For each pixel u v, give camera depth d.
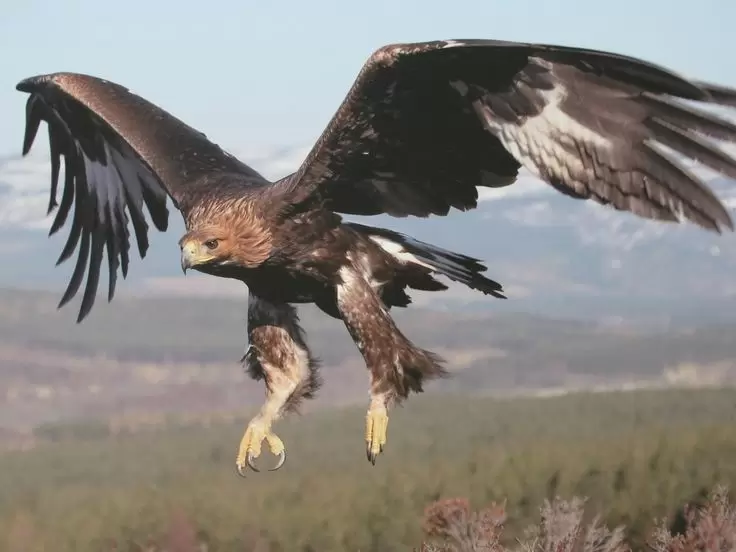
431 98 7.90
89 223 10.13
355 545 16.56
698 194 6.80
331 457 43.38
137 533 17.80
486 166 8.33
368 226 8.77
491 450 23.52
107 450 53.38
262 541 16.78
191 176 8.98
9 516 20.42
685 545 12.10
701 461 17.05
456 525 11.84
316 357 8.84
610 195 7.04
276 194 8.47
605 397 60.06
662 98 6.94
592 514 16.20
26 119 10.12
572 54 7.18
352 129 8.13
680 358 122.00
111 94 9.76
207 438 57.94
